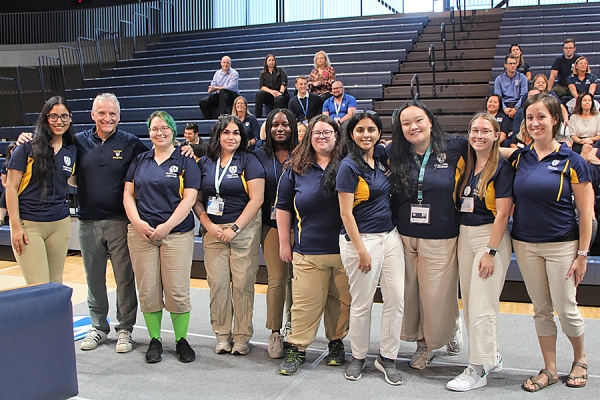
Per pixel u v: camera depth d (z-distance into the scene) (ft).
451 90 25.34
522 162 8.82
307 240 9.68
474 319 8.90
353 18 36.94
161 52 35.96
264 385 9.20
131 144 10.84
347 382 9.30
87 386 9.21
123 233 10.83
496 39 29.43
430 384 9.20
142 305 10.32
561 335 11.39
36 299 7.15
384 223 9.23
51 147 10.12
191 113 27.20
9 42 38.68
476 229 8.91
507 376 9.47
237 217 10.36
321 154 9.68
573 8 31.71
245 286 10.49
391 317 9.32
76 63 35.53
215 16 40.09
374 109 24.99
